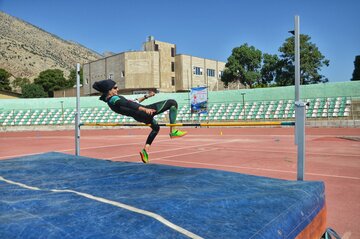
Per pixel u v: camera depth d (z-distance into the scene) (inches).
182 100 1409.9
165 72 1851.6
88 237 66.7
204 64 2018.9
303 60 1643.7
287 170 304.0
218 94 1333.7
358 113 1034.7
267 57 1883.6
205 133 961.5
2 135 1080.8
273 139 700.7
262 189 111.6
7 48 6953.7
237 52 1871.3
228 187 114.4
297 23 164.9
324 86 1152.2
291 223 86.3
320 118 1071.6
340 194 213.2
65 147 608.1
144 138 819.4
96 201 95.1
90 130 1298.0
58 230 70.7
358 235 143.1
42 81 2714.1
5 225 75.0
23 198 103.9
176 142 655.8
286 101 1198.3
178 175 138.4
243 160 378.0
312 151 457.1
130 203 89.7
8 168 170.2
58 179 138.3
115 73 1815.9
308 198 105.1
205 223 75.5
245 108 1256.2
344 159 372.8
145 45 1849.2
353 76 1628.9
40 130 1344.7
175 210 83.4
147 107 210.8
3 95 1875.0
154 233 68.6
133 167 164.2
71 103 1494.8
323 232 118.1
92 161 192.4
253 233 71.2
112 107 202.4
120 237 66.5
